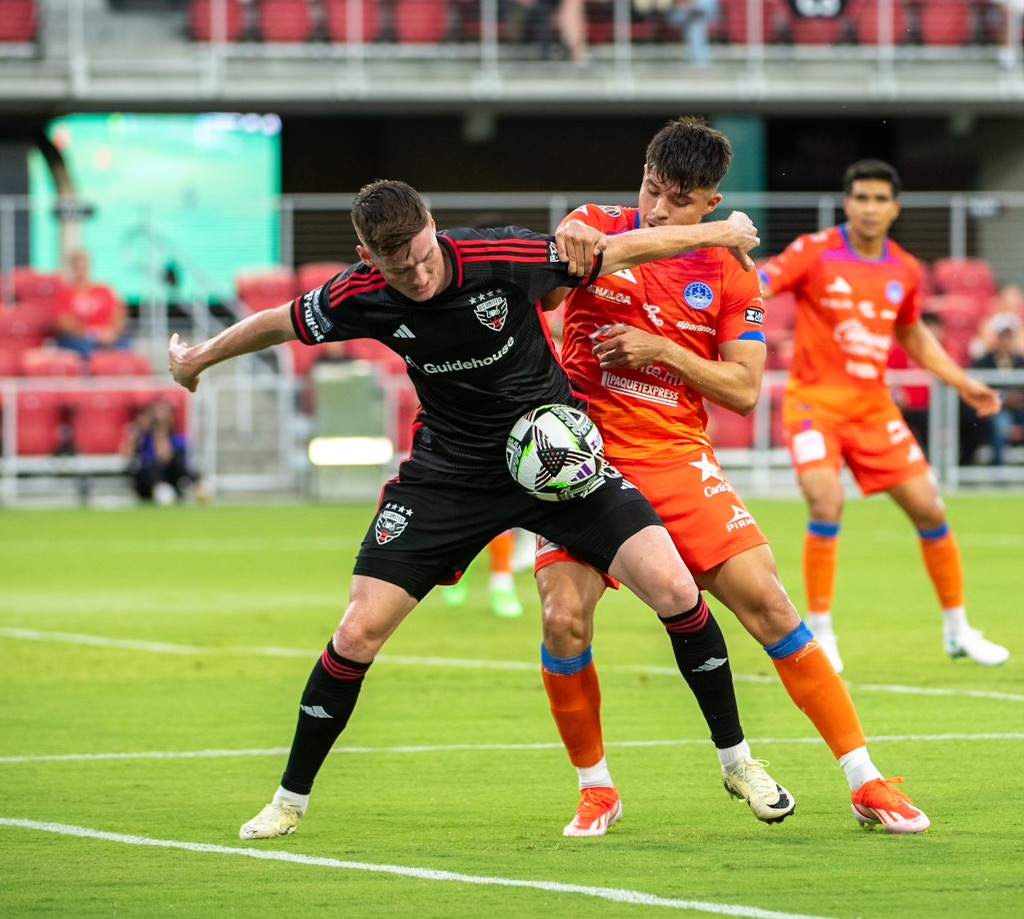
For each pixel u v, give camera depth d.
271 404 83.62
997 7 93.69
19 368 82.62
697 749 22.73
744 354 18.47
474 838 17.31
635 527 17.30
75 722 25.45
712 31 92.62
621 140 101.69
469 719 25.44
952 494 79.81
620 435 18.69
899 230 93.25
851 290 30.00
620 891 14.71
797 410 30.30
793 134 100.56
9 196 92.75
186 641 35.53
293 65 89.75
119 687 29.11
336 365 80.31
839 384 30.05
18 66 87.56
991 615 37.94
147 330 88.69
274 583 47.81
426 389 17.48
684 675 17.53
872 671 29.73
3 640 35.72
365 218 15.73
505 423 17.33
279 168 98.06
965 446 80.69
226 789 20.17
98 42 93.25
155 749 23.08
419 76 90.12
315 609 41.59
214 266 90.75
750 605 17.78
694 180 17.72
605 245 16.95
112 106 89.12
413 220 15.73
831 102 91.44
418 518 17.39
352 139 99.81
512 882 15.18
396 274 16.06
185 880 15.39
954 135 100.94
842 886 14.84
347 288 16.97
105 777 20.97
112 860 16.28
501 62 90.50
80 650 34.09
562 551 17.92
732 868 15.66
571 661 17.56
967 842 16.67
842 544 59.12
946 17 93.12
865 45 92.94
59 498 80.81
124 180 93.75
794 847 16.58
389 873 15.62
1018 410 80.81
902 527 67.00
